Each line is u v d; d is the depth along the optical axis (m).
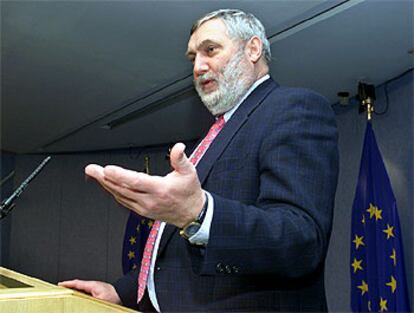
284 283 1.07
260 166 1.08
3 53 3.59
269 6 2.84
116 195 0.81
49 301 0.74
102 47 3.46
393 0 2.75
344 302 4.29
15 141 6.22
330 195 1.03
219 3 2.82
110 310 0.78
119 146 6.50
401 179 3.75
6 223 6.74
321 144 1.07
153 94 4.41
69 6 2.90
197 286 1.08
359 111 4.13
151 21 3.06
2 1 2.84
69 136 5.95
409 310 3.27
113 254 6.61
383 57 3.50
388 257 3.42
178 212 0.84
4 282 0.95
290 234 0.91
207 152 1.19
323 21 2.98
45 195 6.95
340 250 4.38
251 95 1.26
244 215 0.91
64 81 4.14
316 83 4.01
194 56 1.39
